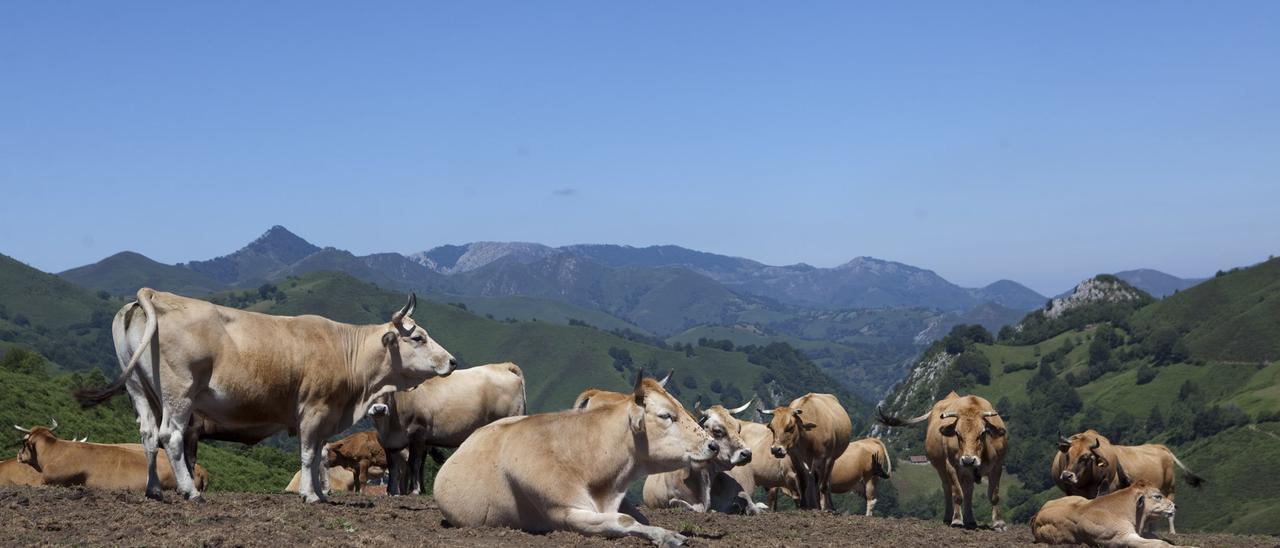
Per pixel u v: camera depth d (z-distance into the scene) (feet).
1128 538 49.57
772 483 82.89
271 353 48.03
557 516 41.73
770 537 48.08
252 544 37.35
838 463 100.58
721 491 67.46
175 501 46.47
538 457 42.01
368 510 48.32
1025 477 462.60
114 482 64.59
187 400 45.88
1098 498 51.39
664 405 42.16
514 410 74.54
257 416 48.49
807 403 76.38
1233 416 521.65
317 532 40.47
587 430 42.37
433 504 56.03
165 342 45.39
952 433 62.39
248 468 148.36
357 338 51.88
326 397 50.08
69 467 63.93
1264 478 447.01
